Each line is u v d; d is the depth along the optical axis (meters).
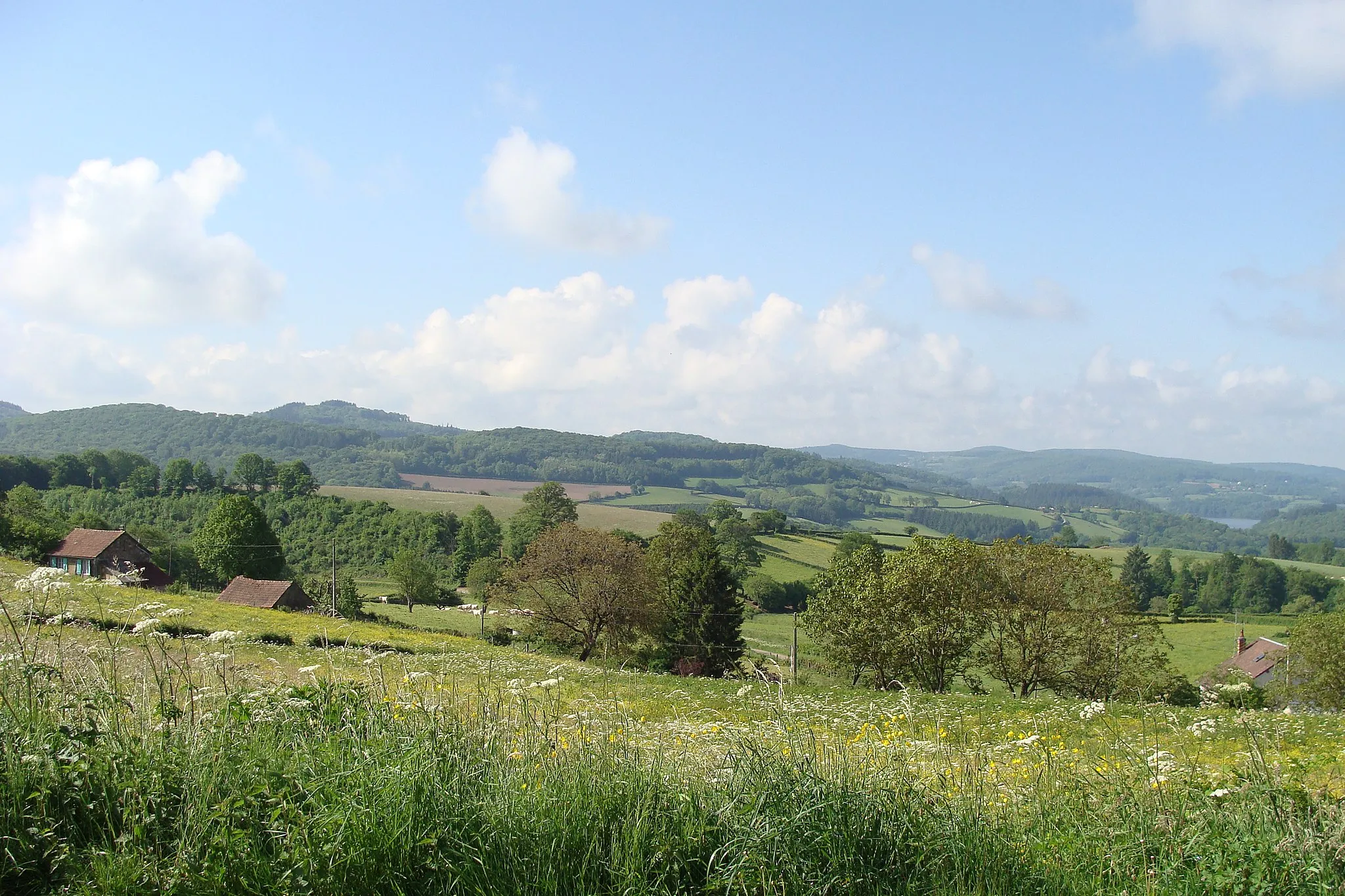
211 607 36.88
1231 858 5.06
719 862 4.98
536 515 96.19
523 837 4.96
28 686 6.11
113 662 6.83
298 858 4.52
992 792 6.48
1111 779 6.48
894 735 7.46
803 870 4.93
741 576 81.38
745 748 6.19
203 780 5.23
